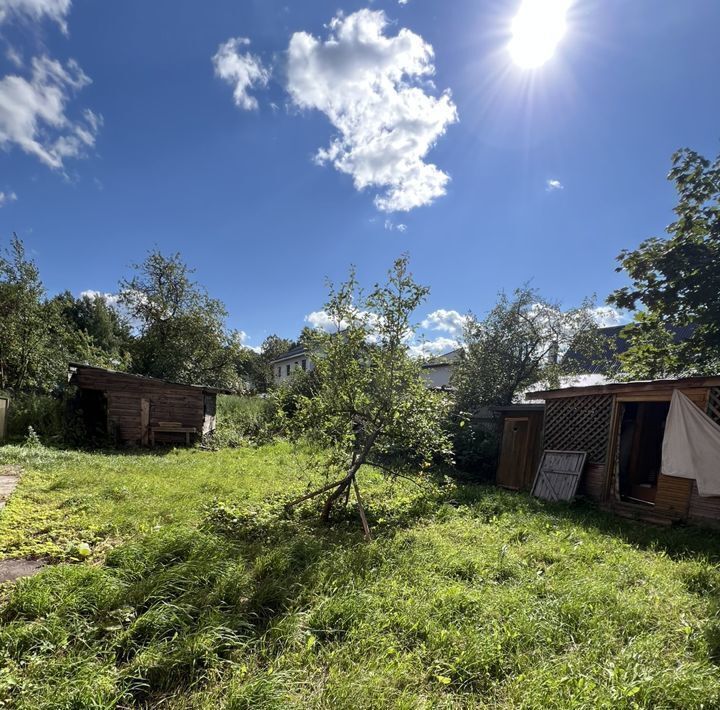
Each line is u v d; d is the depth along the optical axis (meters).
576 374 14.22
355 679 2.29
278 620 2.84
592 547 4.85
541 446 9.73
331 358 5.66
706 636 2.85
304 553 4.04
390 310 5.65
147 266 19.48
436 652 2.59
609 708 2.12
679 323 10.35
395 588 3.38
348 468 5.84
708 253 9.54
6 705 1.94
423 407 5.64
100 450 11.53
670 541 5.41
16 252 12.93
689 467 6.72
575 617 3.08
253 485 7.47
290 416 6.08
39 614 2.68
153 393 13.09
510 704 2.23
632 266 10.63
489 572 3.88
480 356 14.05
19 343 12.85
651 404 10.07
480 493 8.20
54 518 4.77
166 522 4.93
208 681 2.29
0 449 9.10
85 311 28.30
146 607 2.88
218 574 3.36
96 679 2.11
